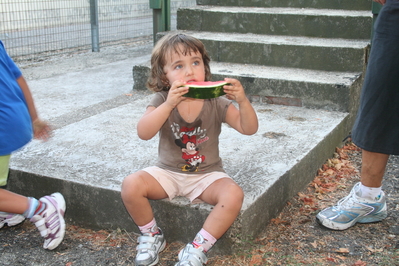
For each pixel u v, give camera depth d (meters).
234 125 2.50
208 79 2.60
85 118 4.37
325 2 6.24
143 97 5.25
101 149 3.48
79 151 3.44
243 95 2.35
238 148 3.51
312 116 4.41
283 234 2.78
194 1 11.54
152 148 3.51
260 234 2.77
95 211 2.90
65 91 5.71
